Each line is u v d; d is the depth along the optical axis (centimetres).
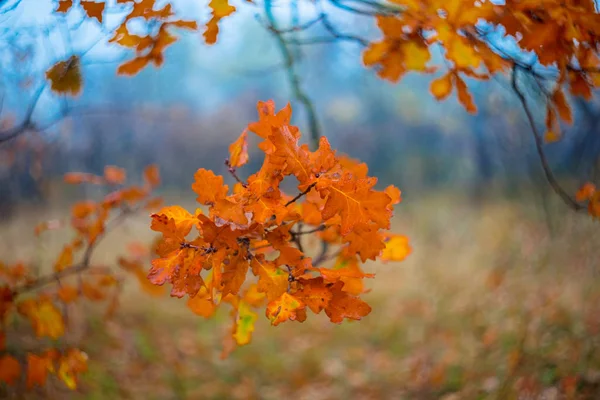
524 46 131
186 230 117
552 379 318
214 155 1489
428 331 532
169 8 136
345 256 169
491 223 784
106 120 916
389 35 146
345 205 116
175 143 1429
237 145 139
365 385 438
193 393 425
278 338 568
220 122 1538
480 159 866
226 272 116
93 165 758
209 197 121
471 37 145
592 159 338
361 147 1623
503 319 474
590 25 130
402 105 1515
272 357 514
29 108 212
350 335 573
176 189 1420
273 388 450
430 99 1445
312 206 142
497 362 389
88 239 262
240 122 1583
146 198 311
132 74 145
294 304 115
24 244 434
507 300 509
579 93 152
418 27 145
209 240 111
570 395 296
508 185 784
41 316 213
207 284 137
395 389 421
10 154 375
